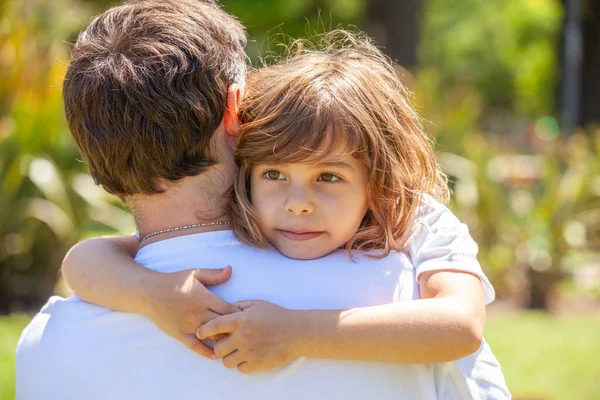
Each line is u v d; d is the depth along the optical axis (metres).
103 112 2.29
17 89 9.41
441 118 11.22
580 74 22.69
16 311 9.16
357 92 2.42
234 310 2.24
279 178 2.41
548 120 34.09
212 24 2.37
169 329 2.26
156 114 2.27
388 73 2.63
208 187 2.42
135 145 2.29
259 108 2.42
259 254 2.38
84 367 2.34
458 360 2.42
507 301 10.89
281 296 2.30
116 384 2.30
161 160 2.31
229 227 2.44
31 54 9.53
